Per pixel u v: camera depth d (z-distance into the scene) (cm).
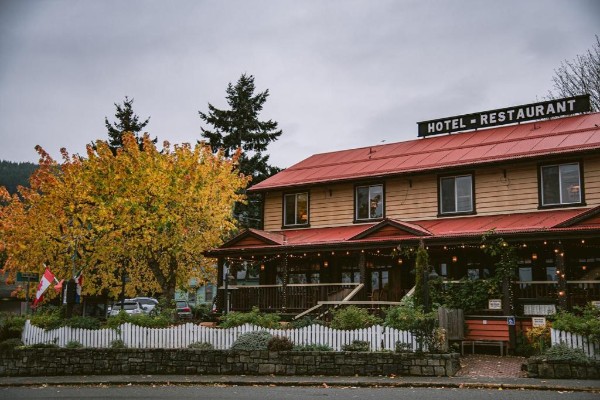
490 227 2300
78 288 2797
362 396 1397
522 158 2373
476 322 2102
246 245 2730
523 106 2842
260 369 1800
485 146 2642
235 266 3278
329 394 1445
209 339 1961
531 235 2081
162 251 2889
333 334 1812
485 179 2503
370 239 2434
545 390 1401
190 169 2884
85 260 2850
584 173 2291
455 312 2023
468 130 2988
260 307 2617
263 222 3062
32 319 2250
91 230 2817
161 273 2931
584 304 2039
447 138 2958
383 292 2617
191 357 1881
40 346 2056
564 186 2331
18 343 2125
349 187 2839
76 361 1989
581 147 2273
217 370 1845
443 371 1627
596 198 2253
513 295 2105
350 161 3041
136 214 2752
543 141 2480
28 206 3006
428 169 2581
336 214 2858
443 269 2509
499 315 2109
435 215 2591
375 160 2939
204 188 2875
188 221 2864
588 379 1508
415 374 1653
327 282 2819
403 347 1706
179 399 1420
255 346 1828
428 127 3091
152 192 2784
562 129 2572
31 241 2802
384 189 2742
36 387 1748
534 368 1567
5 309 4491
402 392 1438
